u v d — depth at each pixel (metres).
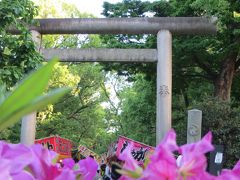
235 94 19.06
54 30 11.13
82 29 11.09
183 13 15.56
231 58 16.17
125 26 11.02
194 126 10.02
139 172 0.89
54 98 0.76
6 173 0.78
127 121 27.17
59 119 26.31
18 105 0.75
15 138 13.95
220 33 14.58
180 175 0.88
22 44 7.38
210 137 0.95
